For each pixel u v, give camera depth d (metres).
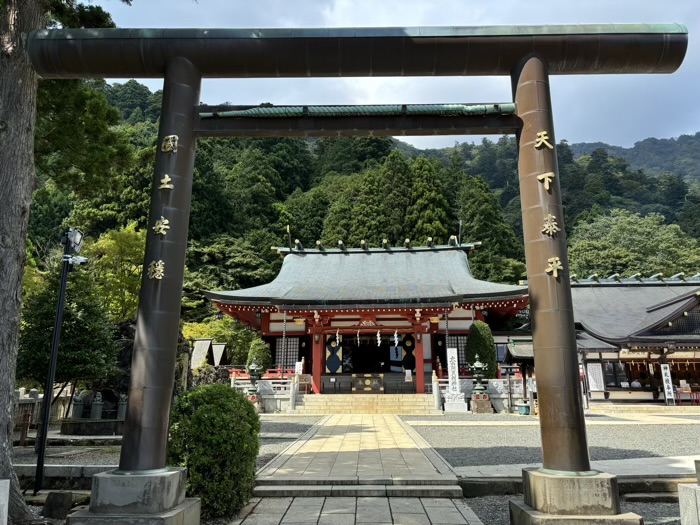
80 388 14.34
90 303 12.08
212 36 5.68
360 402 21.22
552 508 4.52
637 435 12.77
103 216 41.72
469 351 24.27
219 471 5.52
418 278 29.84
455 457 9.26
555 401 4.90
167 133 5.50
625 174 100.31
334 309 23.38
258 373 22.58
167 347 5.02
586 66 5.80
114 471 4.60
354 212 52.53
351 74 5.94
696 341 22.59
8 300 5.58
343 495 6.61
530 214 5.42
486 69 5.90
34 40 5.64
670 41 5.65
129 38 5.65
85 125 10.88
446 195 56.69
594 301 30.25
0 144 5.80
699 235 62.84
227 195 54.38
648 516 5.90
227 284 44.03
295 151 74.44
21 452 10.18
